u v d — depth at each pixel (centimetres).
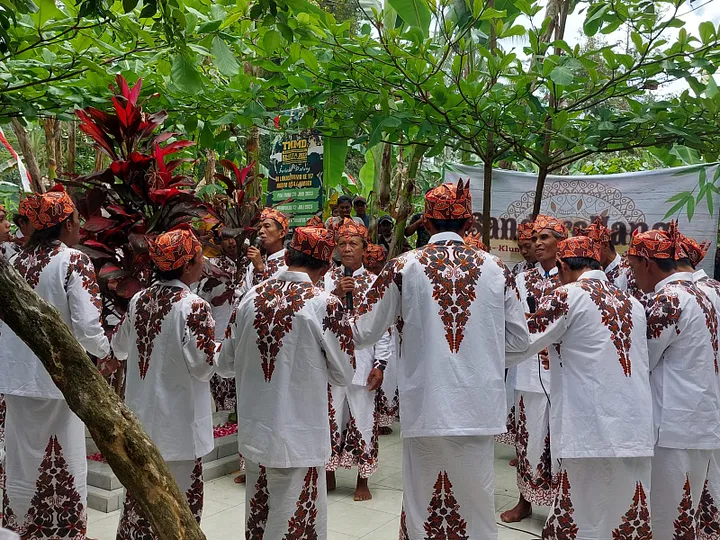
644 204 619
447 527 288
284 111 528
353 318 317
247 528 296
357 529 398
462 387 284
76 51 387
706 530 345
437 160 977
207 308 304
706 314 330
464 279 291
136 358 311
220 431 537
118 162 404
